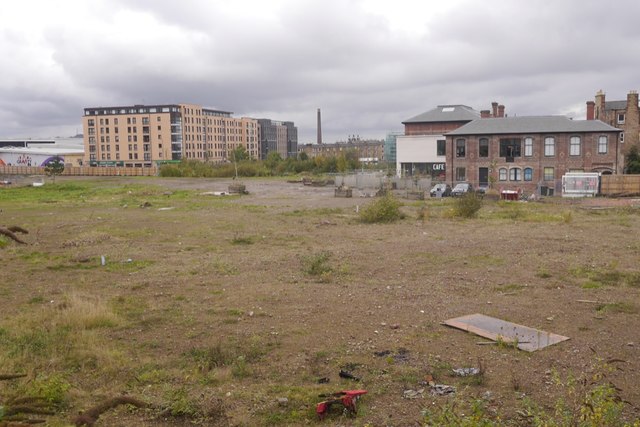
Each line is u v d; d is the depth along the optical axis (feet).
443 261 55.62
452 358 28.25
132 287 46.68
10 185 215.72
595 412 17.80
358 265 54.13
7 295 44.57
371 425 21.12
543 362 27.40
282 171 310.65
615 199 143.43
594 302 38.93
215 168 301.02
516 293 42.04
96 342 31.91
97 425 21.57
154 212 112.98
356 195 160.45
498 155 188.75
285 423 21.62
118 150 444.55
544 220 91.71
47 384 24.22
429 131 256.73
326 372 26.91
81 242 71.26
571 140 180.65
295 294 42.88
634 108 226.17
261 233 79.77
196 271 52.85
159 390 24.82
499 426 19.63
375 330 33.37
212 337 32.83
